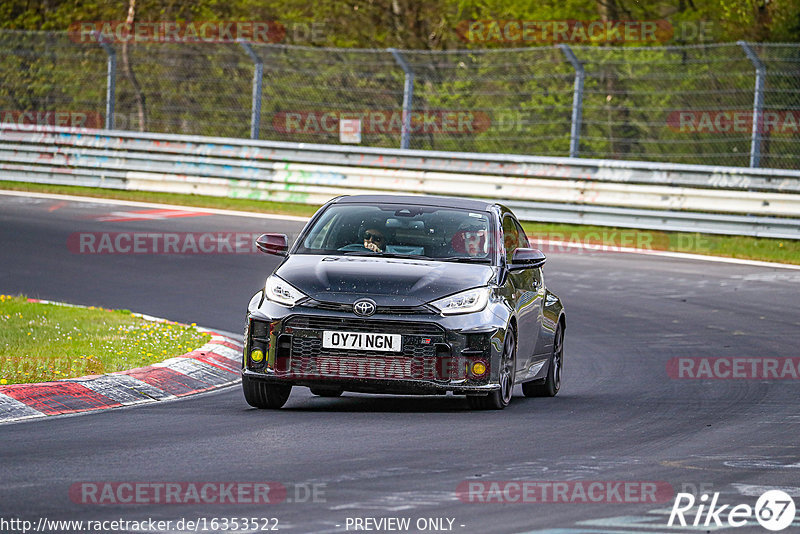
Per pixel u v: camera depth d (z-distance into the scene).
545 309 39.12
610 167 84.50
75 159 102.38
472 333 33.09
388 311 32.88
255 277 64.94
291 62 120.56
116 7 139.88
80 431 29.84
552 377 39.53
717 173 81.44
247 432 30.05
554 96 116.00
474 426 31.72
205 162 97.38
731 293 62.62
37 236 76.00
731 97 107.31
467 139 115.25
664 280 66.19
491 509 22.22
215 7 136.12
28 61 121.94
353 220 36.94
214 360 41.75
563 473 25.64
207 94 120.69
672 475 25.72
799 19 102.38
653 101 112.31
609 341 50.41
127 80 122.88
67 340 43.19
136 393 36.06
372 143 116.31
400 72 119.75
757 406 36.50
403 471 25.47
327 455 27.11
